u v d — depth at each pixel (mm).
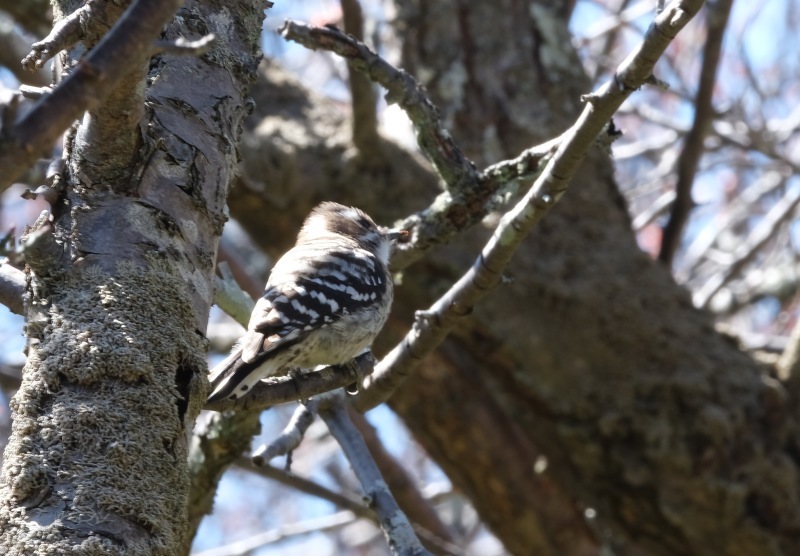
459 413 12055
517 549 12711
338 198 11383
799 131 16375
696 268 17344
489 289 6727
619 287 11445
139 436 4207
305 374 6145
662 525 11141
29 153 3340
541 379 11289
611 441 11188
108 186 4684
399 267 7773
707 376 11156
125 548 3971
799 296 16734
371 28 13117
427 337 6984
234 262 10188
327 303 6715
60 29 4363
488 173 7254
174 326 4520
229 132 5188
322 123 11727
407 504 12234
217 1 5426
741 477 10859
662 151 18422
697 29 17406
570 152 5902
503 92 12305
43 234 4281
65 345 4293
